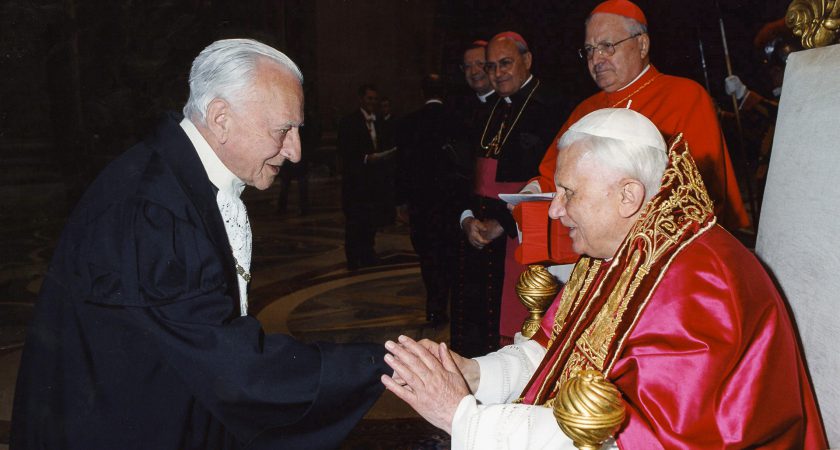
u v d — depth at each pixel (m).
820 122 1.44
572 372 1.41
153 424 1.37
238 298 1.49
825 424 1.38
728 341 1.26
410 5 15.06
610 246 1.46
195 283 1.33
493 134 3.40
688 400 1.23
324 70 14.71
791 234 1.48
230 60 1.39
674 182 1.41
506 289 3.30
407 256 6.76
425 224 3.66
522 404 1.45
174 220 1.34
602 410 1.07
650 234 1.37
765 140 5.60
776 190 1.54
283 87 1.41
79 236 1.36
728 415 1.21
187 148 1.41
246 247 1.55
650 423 1.24
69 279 1.35
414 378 1.46
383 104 7.39
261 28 12.34
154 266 1.31
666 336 1.29
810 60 1.50
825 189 1.40
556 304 1.79
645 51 2.72
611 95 2.78
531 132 3.25
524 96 3.31
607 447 1.30
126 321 1.33
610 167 1.38
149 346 1.34
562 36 8.48
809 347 1.42
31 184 10.28
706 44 7.55
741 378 1.24
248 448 1.41
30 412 1.35
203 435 1.44
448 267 3.54
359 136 6.12
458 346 3.51
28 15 9.66
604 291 1.40
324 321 4.71
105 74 9.51
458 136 3.54
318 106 14.37
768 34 5.43
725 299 1.29
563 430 1.11
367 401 1.49
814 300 1.41
